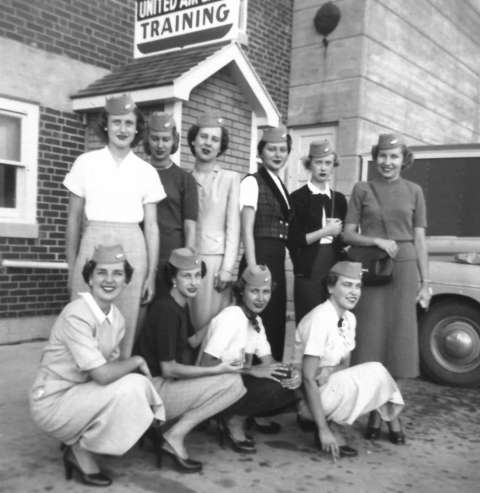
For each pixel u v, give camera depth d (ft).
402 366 11.67
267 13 25.95
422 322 16.40
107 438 8.73
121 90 17.94
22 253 18.19
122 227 10.11
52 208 19.03
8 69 17.60
